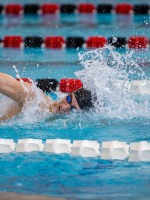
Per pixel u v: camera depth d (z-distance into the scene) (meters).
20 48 20.70
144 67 17.36
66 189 9.05
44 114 13.33
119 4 25.03
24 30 22.23
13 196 8.66
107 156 10.70
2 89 12.91
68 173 9.88
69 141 11.23
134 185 9.27
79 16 24.73
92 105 13.43
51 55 19.42
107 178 9.60
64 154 10.94
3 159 10.66
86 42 20.48
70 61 18.50
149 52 19.44
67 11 25.31
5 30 22.25
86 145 10.95
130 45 20.17
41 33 21.70
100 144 11.57
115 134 12.34
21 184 9.30
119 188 9.11
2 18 24.59
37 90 13.40
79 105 13.25
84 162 10.50
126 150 10.90
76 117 13.33
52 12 25.33
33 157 10.77
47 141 11.23
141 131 12.56
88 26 22.70
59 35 21.28
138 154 10.60
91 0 26.69
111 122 13.20
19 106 13.34
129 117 13.55
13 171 10.00
